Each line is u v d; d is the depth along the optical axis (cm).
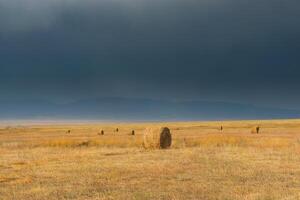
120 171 2191
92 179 1986
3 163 2580
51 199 1609
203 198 1617
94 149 3434
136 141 4062
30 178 2014
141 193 1695
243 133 6412
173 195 1659
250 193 1691
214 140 3959
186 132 7056
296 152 3023
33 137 6109
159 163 2477
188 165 2398
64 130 10175
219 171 2194
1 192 1739
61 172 2184
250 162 2519
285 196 1630
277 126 9844
